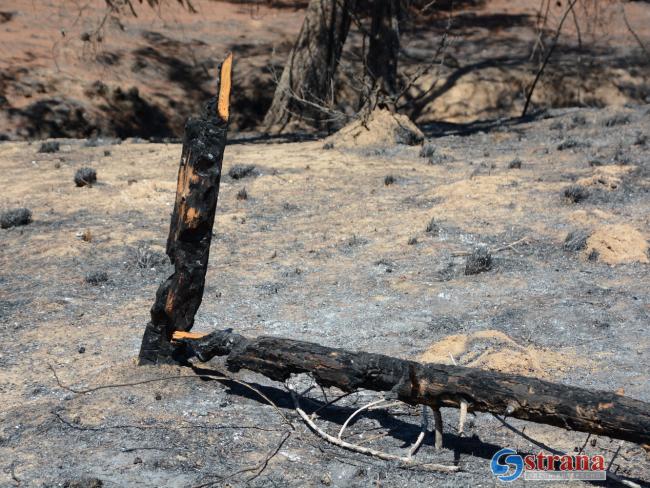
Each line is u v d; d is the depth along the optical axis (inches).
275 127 991.0
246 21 1498.5
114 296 380.2
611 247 408.8
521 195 525.3
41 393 266.8
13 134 1007.6
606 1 1616.6
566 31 1557.6
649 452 215.9
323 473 207.3
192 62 1268.5
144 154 716.0
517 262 406.0
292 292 378.6
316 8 976.3
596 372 272.5
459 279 386.6
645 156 621.6
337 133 756.6
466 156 678.5
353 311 349.4
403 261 417.4
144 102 1139.9
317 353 220.1
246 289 383.9
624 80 1269.7
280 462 212.7
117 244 456.1
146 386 259.0
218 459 213.8
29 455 217.3
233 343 240.5
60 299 372.5
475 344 292.2
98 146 779.4
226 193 569.0
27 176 622.8
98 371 283.0
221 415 240.5
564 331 314.3
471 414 244.5
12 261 432.5
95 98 1101.1
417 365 205.3
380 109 750.5
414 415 243.8
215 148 251.1
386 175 607.8
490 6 1694.1
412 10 883.4
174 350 272.7
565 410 186.1
